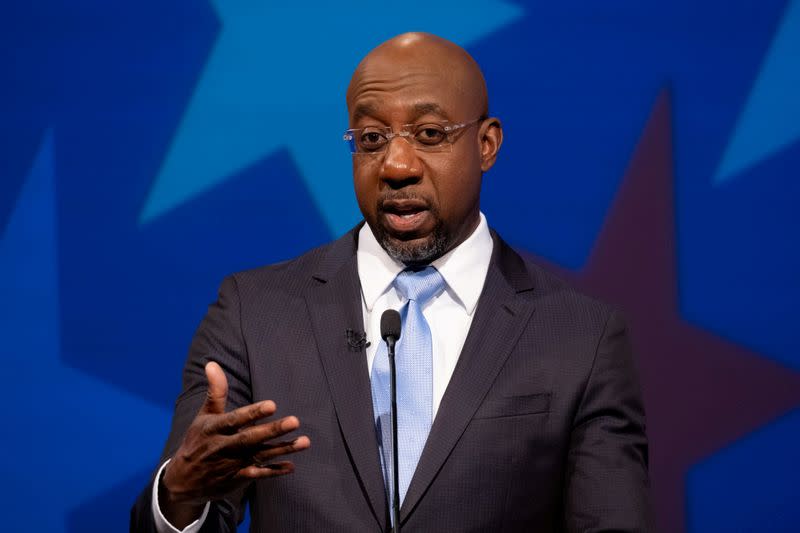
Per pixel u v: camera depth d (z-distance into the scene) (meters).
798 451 10.12
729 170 10.17
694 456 10.16
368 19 10.33
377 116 5.70
